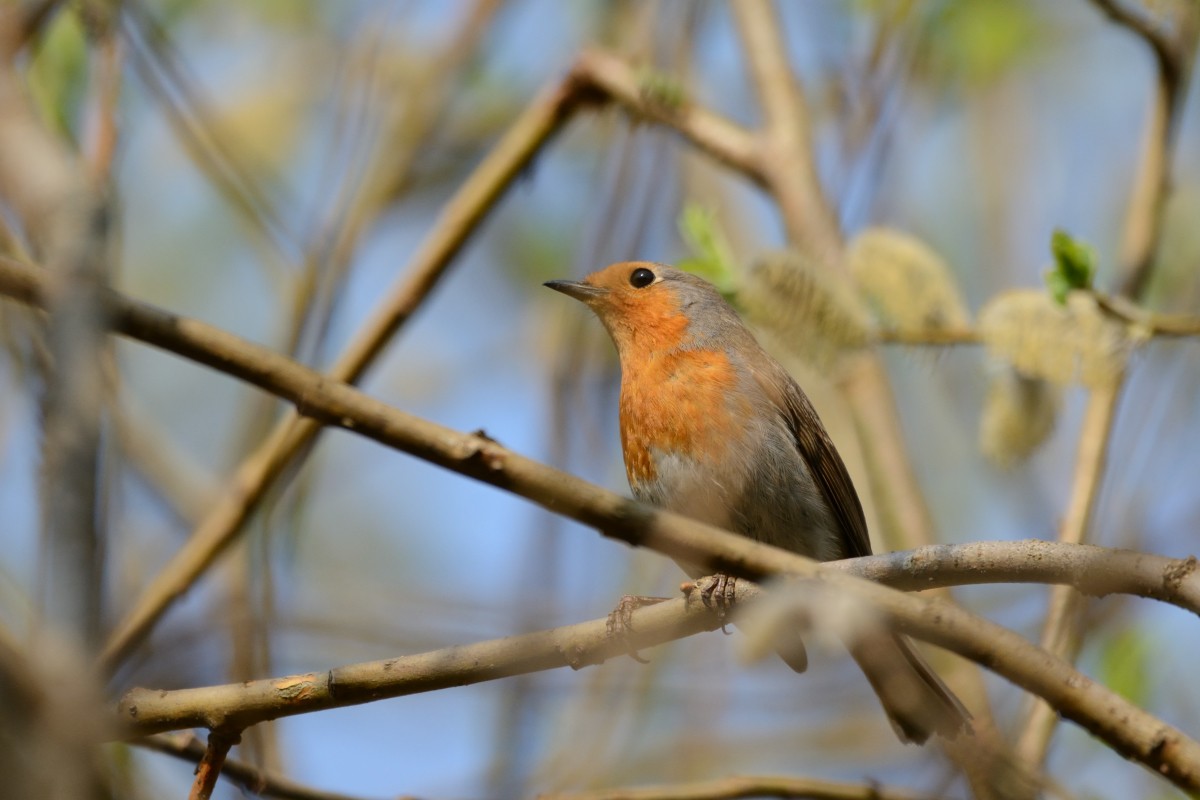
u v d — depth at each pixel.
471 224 10.75
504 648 6.91
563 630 7.14
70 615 3.80
